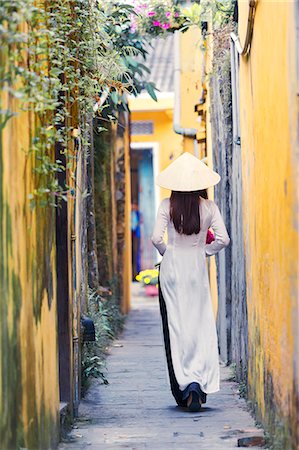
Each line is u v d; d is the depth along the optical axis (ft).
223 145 34.55
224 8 32.73
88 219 38.11
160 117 78.02
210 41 38.70
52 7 20.63
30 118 17.84
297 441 17.11
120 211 58.13
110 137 50.14
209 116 42.39
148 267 85.71
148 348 41.83
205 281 26.81
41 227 19.25
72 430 23.36
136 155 83.35
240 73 27.53
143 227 84.48
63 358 23.81
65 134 21.80
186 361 26.27
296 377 17.16
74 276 25.31
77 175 26.45
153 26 39.09
